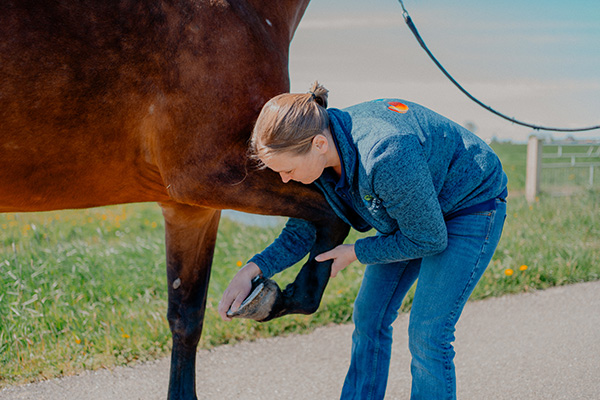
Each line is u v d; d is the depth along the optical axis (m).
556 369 3.40
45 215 7.22
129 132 2.21
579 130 3.05
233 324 3.90
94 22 2.06
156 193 2.47
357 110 2.09
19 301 3.71
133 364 3.45
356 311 2.58
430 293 2.21
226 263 5.03
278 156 1.91
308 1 2.79
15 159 2.08
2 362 3.29
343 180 2.06
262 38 2.34
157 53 2.14
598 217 6.38
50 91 2.02
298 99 1.94
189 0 2.18
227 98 2.21
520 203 7.49
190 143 2.22
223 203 2.32
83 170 2.22
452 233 2.21
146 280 4.48
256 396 3.15
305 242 2.40
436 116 2.18
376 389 2.56
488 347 3.74
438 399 2.20
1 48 1.93
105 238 6.36
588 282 4.93
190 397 2.74
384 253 2.12
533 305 4.44
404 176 1.90
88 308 3.90
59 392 3.10
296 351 3.70
